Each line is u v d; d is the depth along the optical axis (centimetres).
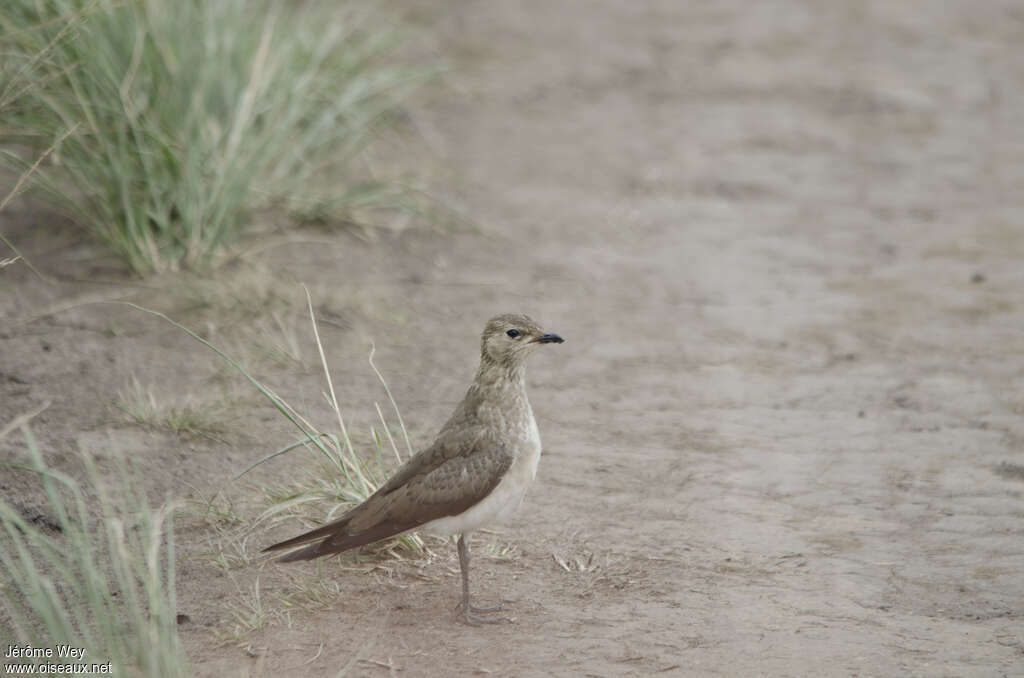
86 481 1070
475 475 885
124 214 1531
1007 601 921
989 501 1076
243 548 984
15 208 1630
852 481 1116
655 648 855
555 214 1830
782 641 862
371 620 895
